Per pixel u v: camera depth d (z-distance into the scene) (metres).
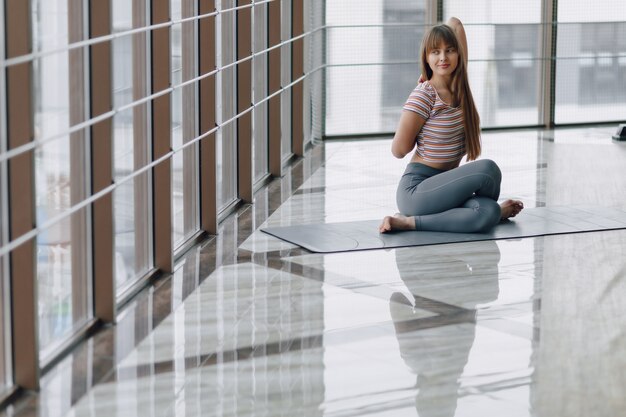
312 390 2.85
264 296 3.77
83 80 3.27
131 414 2.66
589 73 8.78
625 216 5.19
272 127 6.14
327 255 4.39
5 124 2.71
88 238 3.35
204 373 2.97
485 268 4.18
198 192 4.70
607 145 7.69
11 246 2.55
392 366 3.04
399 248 4.53
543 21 8.58
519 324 3.45
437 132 4.91
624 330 3.39
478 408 2.72
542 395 2.81
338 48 7.93
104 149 3.28
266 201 5.55
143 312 3.55
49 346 3.11
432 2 8.19
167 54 3.85
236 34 5.27
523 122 8.66
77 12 3.22
